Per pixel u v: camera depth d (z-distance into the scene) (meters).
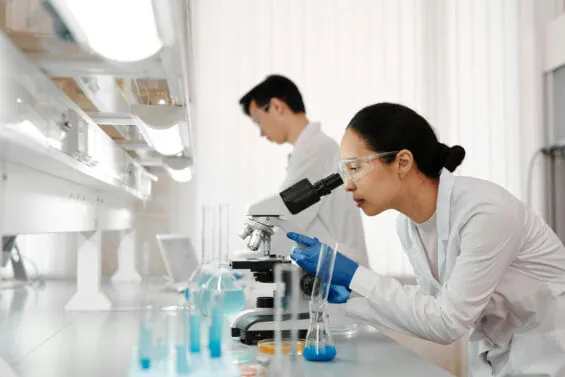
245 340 1.69
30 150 1.25
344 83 4.32
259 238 1.99
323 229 2.70
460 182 1.69
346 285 1.70
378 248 4.25
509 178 4.49
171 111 1.80
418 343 3.50
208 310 1.52
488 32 4.50
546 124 4.41
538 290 1.73
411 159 1.65
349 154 1.67
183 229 4.04
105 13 0.96
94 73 1.42
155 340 1.40
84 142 1.75
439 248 1.75
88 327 2.02
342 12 4.34
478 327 1.88
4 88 1.09
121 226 3.40
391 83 4.36
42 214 1.68
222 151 4.20
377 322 1.67
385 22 4.38
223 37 4.24
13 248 3.21
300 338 1.69
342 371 1.40
